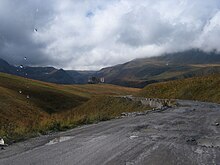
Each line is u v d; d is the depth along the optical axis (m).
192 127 15.80
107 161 7.88
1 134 13.23
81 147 10.04
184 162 7.82
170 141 11.21
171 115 24.39
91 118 20.81
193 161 7.96
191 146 10.24
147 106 49.53
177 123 17.81
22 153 9.27
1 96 76.38
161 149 9.59
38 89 116.75
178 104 43.16
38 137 13.17
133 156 8.49
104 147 9.96
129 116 24.27
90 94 156.75
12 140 12.15
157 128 15.28
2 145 10.98
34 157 8.56
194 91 70.50
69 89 159.38
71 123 18.44
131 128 15.23
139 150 9.38
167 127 15.73
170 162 7.80
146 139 11.65
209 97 62.38
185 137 12.24
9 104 70.50
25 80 137.62
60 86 166.00
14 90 103.94
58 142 11.35
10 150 9.95
